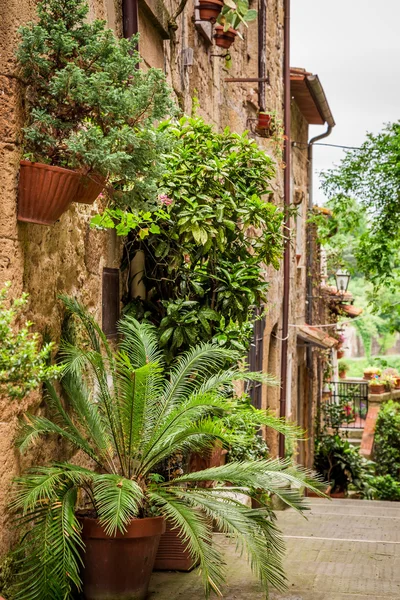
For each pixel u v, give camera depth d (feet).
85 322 19.49
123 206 18.58
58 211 16.97
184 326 23.81
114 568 17.94
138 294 25.12
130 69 17.24
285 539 26.89
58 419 19.39
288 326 56.29
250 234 43.21
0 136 16.53
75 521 16.60
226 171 24.26
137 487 17.08
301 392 68.33
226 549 24.80
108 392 19.13
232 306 24.63
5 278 16.57
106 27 23.75
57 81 16.26
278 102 53.11
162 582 20.89
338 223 61.77
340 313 86.79
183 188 22.89
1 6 16.62
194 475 19.08
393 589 21.17
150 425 19.43
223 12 30.63
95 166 16.57
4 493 16.67
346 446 72.49
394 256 59.26
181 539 21.74
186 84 32.76
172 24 29.89
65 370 18.51
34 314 18.12
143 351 21.15
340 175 56.39
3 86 16.61
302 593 20.48
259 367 47.14
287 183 51.70
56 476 16.56
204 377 22.58
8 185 16.55
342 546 26.04
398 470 82.43
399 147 55.21
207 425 18.93
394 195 55.93
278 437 49.75
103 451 18.83
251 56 47.34
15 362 13.51
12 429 16.96
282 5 53.57
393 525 33.35
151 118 17.44
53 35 16.57
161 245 23.68
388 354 220.23
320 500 44.70
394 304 60.64
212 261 25.03
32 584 16.01
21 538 17.53
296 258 63.93
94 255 22.09
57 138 17.16
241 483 19.03
